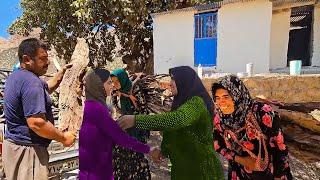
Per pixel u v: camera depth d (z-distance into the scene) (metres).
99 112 2.40
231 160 2.64
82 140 2.48
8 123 2.70
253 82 8.20
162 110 4.02
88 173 2.47
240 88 2.36
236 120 2.43
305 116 4.34
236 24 12.97
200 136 2.46
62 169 4.05
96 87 2.45
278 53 14.04
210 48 13.73
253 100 2.49
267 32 12.52
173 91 2.55
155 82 4.16
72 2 16.28
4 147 2.73
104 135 2.44
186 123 2.24
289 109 4.50
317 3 12.99
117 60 20.97
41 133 2.56
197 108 2.32
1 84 7.95
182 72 2.49
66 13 17.12
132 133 3.36
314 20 13.41
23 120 2.64
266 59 12.60
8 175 2.72
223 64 13.36
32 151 2.66
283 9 13.73
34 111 2.51
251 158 2.53
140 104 3.92
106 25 18.39
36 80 2.58
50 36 18.36
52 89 3.83
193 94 2.47
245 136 2.46
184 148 2.52
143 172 3.56
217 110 2.52
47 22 18.30
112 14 16.31
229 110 2.42
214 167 2.54
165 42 14.84
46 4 17.48
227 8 13.09
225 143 2.64
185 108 2.27
